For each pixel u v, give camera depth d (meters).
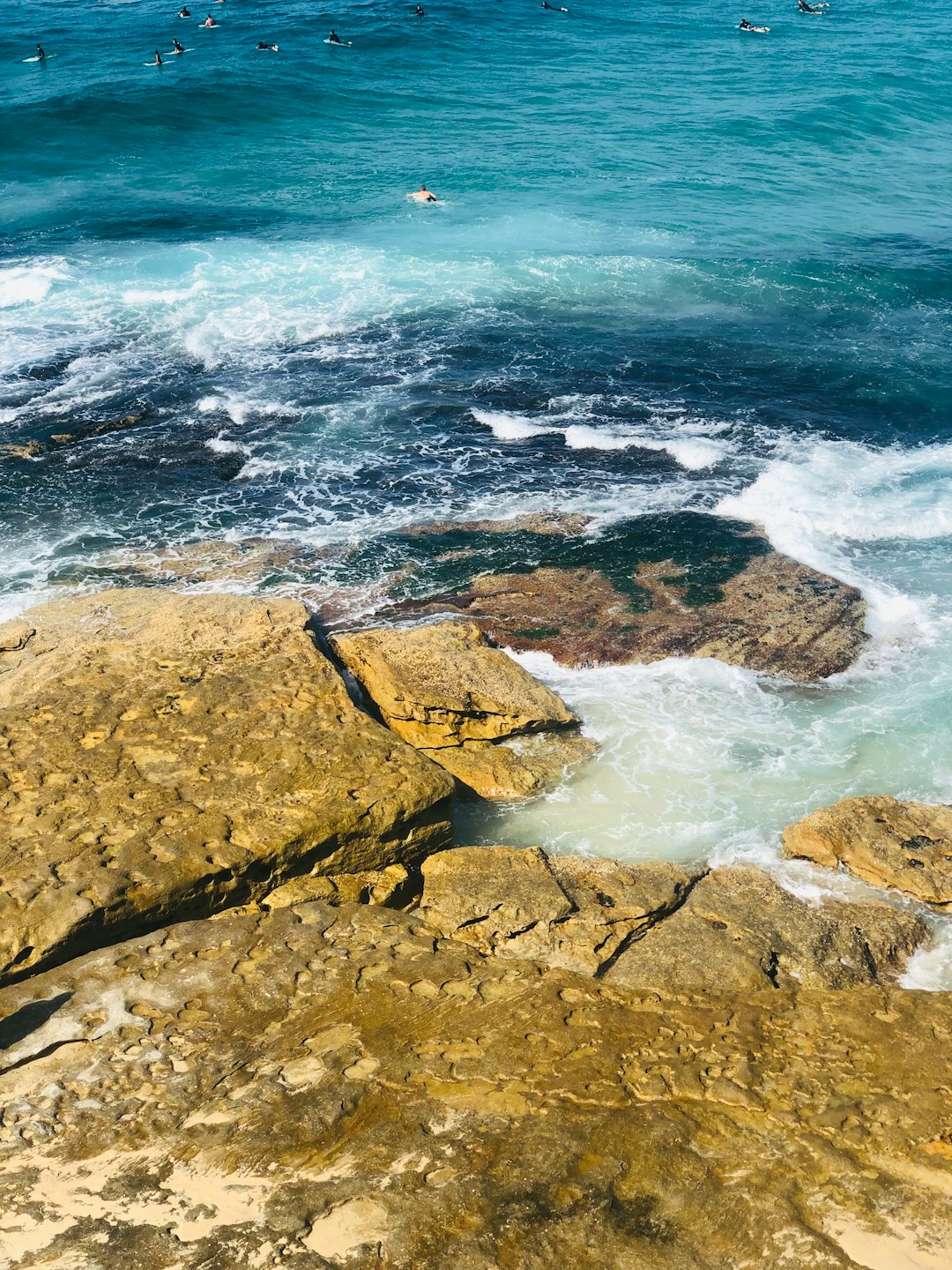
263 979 7.70
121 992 7.54
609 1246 5.60
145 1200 5.88
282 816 8.90
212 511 15.00
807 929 8.65
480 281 22.81
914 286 23.28
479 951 8.33
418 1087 6.71
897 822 9.74
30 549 13.96
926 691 11.80
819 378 19.33
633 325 21.27
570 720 11.07
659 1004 7.67
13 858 8.34
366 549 14.20
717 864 9.55
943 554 14.34
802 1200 5.95
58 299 21.38
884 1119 6.55
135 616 11.84
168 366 18.95
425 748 10.80
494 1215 5.75
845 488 15.73
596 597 13.25
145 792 9.09
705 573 13.74
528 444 16.84
